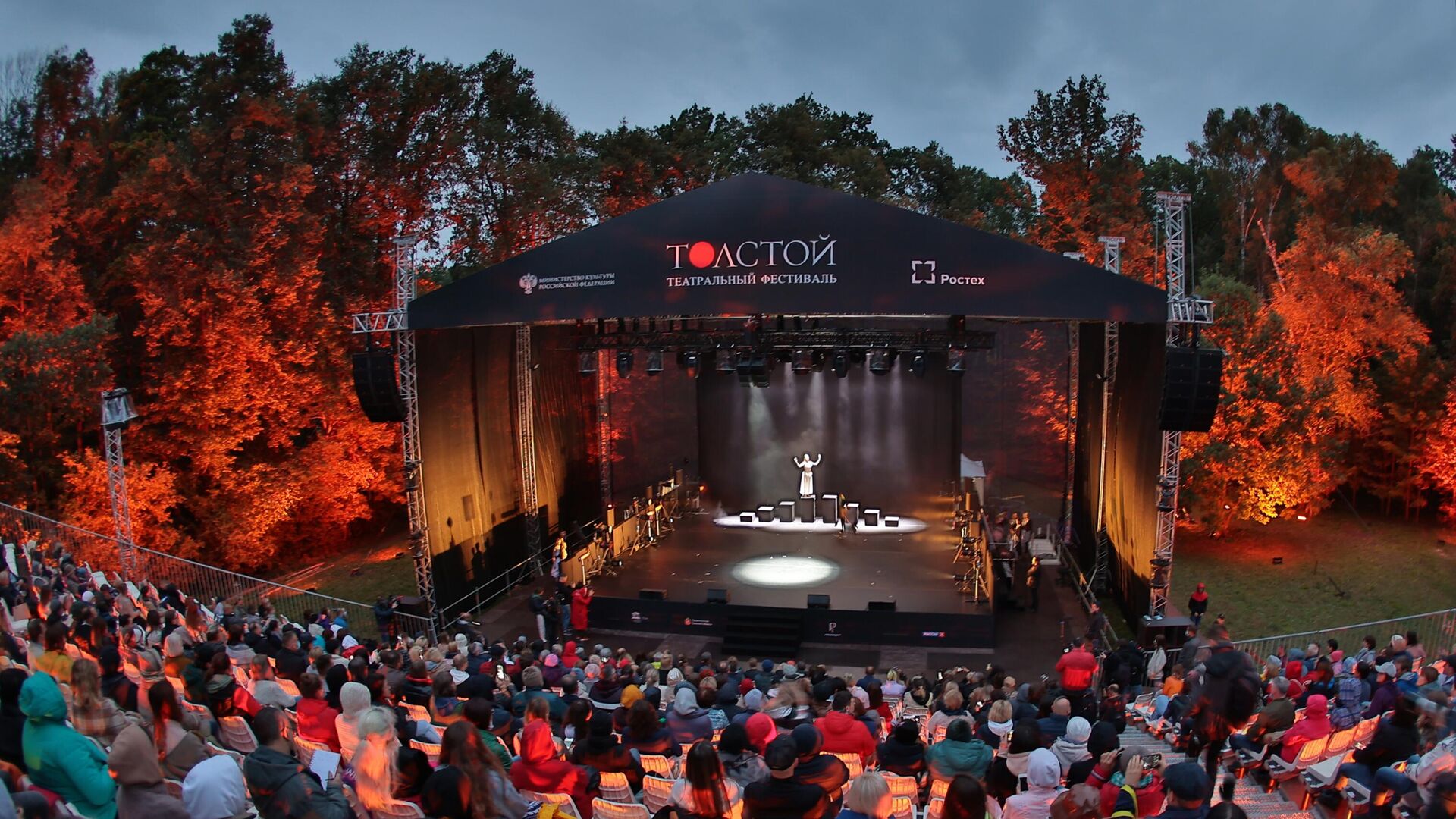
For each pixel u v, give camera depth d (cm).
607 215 4494
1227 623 2794
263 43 3684
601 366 3509
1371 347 3806
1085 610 2597
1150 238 4169
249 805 730
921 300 2114
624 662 1650
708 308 2181
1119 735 1411
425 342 2450
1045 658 2255
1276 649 2234
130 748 613
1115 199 4309
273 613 1805
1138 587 2364
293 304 3284
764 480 3456
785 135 4872
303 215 3312
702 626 2416
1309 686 1310
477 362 2716
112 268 3259
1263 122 4650
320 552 3622
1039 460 4000
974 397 4044
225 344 3100
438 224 4044
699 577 2756
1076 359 3077
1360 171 4184
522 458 2998
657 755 955
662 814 675
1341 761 997
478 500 2727
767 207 2153
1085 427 2927
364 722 709
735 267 2166
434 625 2450
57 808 571
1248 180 4753
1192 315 2017
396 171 3834
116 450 2327
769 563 2894
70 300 3117
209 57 3653
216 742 955
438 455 2519
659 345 2680
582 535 3269
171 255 3083
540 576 3036
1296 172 4147
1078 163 4341
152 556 2506
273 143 3347
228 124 3331
